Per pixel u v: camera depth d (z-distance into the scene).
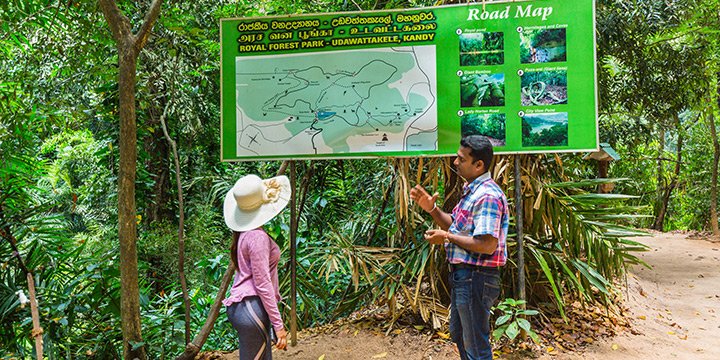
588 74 3.47
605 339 3.90
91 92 6.15
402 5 5.10
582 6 3.47
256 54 3.74
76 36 4.53
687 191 13.77
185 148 7.51
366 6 5.50
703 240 10.66
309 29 3.70
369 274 4.40
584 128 3.47
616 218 3.90
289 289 4.29
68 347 3.77
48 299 3.68
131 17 5.47
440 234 2.67
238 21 3.74
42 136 6.16
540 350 3.58
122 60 3.10
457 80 3.57
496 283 2.72
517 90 3.53
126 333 3.09
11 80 4.67
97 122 7.34
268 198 2.64
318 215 6.09
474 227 2.67
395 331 3.89
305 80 3.71
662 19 7.17
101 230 6.23
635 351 3.75
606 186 7.14
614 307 4.66
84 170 6.93
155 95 5.23
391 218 5.07
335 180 6.57
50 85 5.40
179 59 5.14
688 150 13.22
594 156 5.96
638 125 8.57
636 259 4.00
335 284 5.21
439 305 4.02
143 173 6.11
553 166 4.45
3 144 3.88
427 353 3.52
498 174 3.75
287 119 3.72
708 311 5.52
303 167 6.25
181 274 3.60
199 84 6.10
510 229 4.16
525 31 3.52
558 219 4.03
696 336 4.48
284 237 4.95
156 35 5.24
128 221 3.09
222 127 3.76
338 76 3.68
